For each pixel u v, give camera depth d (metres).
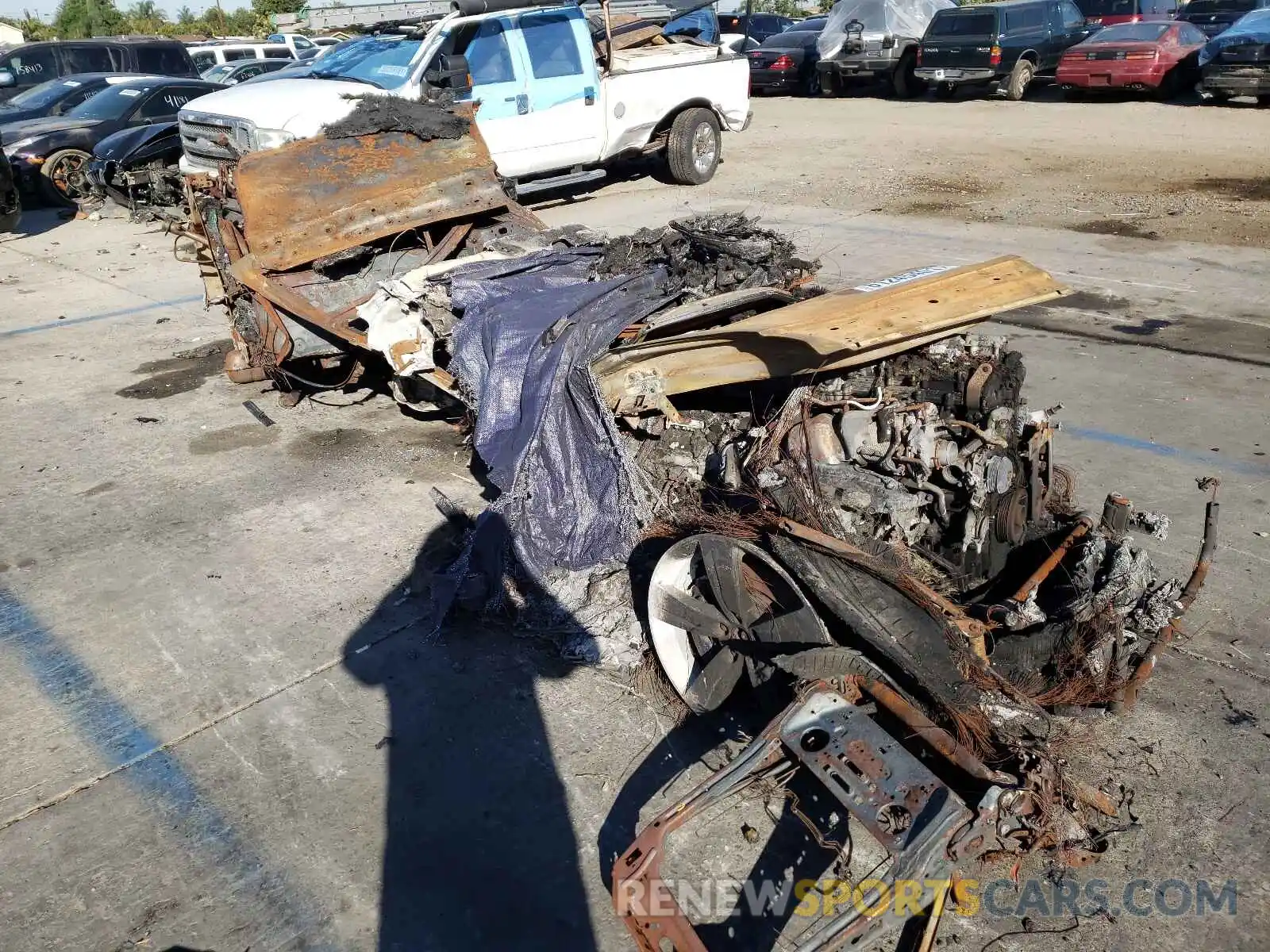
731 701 3.80
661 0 13.72
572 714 3.80
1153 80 17.11
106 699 3.94
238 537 5.16
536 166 11.16
